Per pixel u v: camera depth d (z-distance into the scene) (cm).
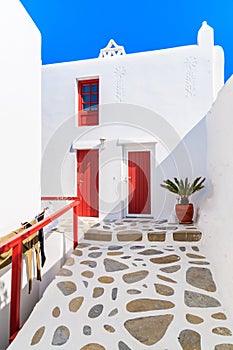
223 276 317
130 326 264
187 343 238
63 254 434
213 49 647
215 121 504
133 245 471
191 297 305
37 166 378
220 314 275
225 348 230
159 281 342
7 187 295
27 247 324
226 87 422
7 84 297
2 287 275
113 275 362
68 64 751
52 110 760
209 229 432
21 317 314
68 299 313
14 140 313
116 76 709
